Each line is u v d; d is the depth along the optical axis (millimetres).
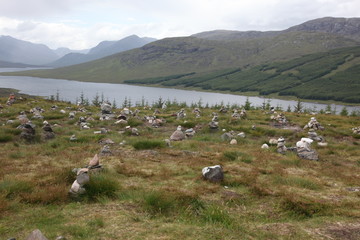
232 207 7355
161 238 5254
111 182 8047
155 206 6844
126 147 14547
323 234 5914
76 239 5074
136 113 32188
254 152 14477
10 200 6891
